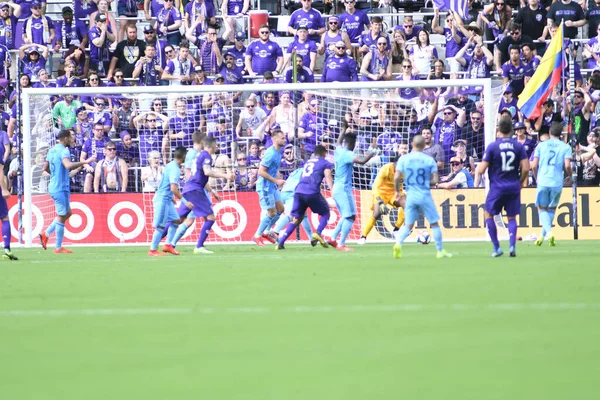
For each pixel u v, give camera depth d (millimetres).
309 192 64688
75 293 37531
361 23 92375
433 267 47062
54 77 95625
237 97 85812
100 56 91875
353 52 91438
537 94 77000
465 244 71250
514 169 52812
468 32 88188
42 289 39250
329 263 51219
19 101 77875
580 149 79188
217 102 84125
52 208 80375
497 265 47781
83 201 79312
